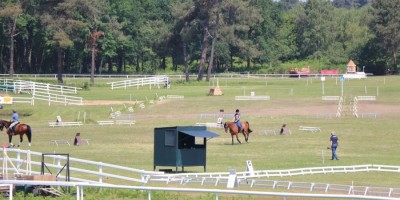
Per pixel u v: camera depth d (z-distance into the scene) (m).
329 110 90.56
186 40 146.50
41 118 90.25
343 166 53.28
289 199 36.19
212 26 146.50
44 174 42.16
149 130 79.06
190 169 54.47
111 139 73.19
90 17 147.88
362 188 44.59
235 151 64.81
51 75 152.00
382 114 86.69
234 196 37.97
